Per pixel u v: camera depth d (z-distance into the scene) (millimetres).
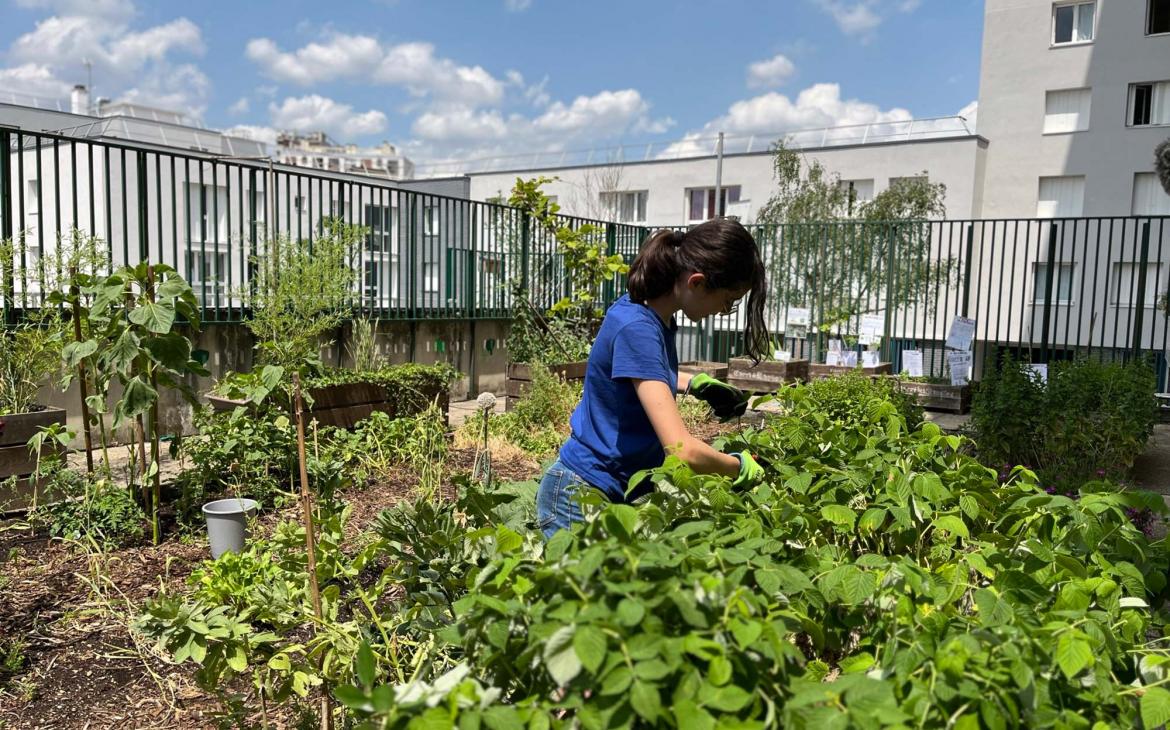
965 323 11102
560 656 1142
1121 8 22844
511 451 7117
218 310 7961
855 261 16750
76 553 4133
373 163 47625
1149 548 2008
